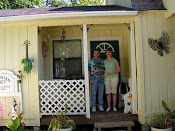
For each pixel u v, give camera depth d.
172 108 4.89
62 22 4.99
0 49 5.00
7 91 4.90
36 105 4.93
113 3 8.02
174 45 4.98
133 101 5.07
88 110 4.97
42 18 4.73
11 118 4.77
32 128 5.07
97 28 6.41
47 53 6.25
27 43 4.98
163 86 4.91
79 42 6.41
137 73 4.97
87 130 5.02
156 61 4.90
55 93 5.05
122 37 6.45
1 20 4.72
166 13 4.91
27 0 14.43
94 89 5.48
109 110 5.50
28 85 4.96
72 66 6.38
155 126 4.46
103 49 6.39
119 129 5.04
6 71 4.93
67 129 4.29
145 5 5.01
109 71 5.50
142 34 4.89
